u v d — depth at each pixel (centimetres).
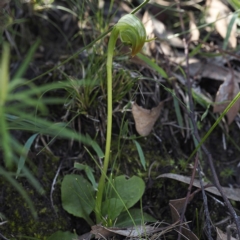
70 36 89
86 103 79
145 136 81
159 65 85
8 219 73
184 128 81
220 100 83
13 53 85
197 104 84
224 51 84
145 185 78
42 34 88
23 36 86
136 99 82
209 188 76
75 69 83
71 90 77
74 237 72
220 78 85
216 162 82
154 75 84
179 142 82
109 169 78
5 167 75
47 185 76
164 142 81
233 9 92
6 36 84
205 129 83
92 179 74
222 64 87
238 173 81
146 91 83
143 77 79
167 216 77
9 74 83
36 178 76
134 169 79
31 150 77
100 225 70
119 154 78
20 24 86
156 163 79
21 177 75
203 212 76
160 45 87
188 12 92
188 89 81
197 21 93
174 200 73
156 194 78
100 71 78
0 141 68
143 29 65
